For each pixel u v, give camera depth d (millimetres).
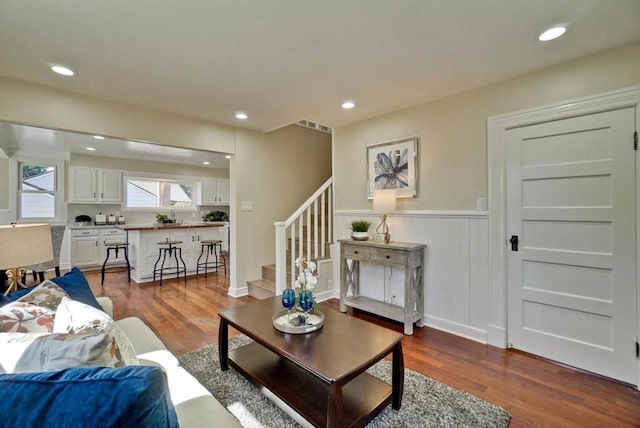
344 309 3572
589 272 2279
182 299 4043
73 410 666
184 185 7781
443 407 1870
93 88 2785
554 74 2381
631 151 2092
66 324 1188
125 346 1123
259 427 1703
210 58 2258
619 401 1942
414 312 3086
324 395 1797
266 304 2393
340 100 3105
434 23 1842
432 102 3115
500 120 2656
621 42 2053
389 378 2197
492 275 2727
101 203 6395
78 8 1683
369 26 1870
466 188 2881
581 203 2299
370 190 3688
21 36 1954
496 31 1924
